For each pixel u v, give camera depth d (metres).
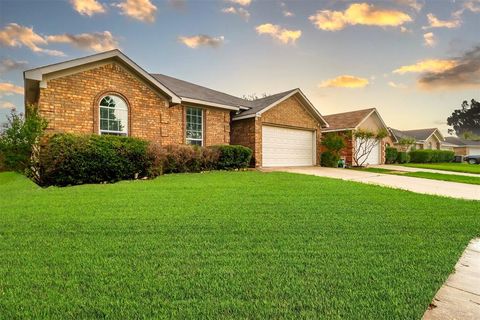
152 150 10.24
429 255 3.14
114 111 11.45
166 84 15.24
